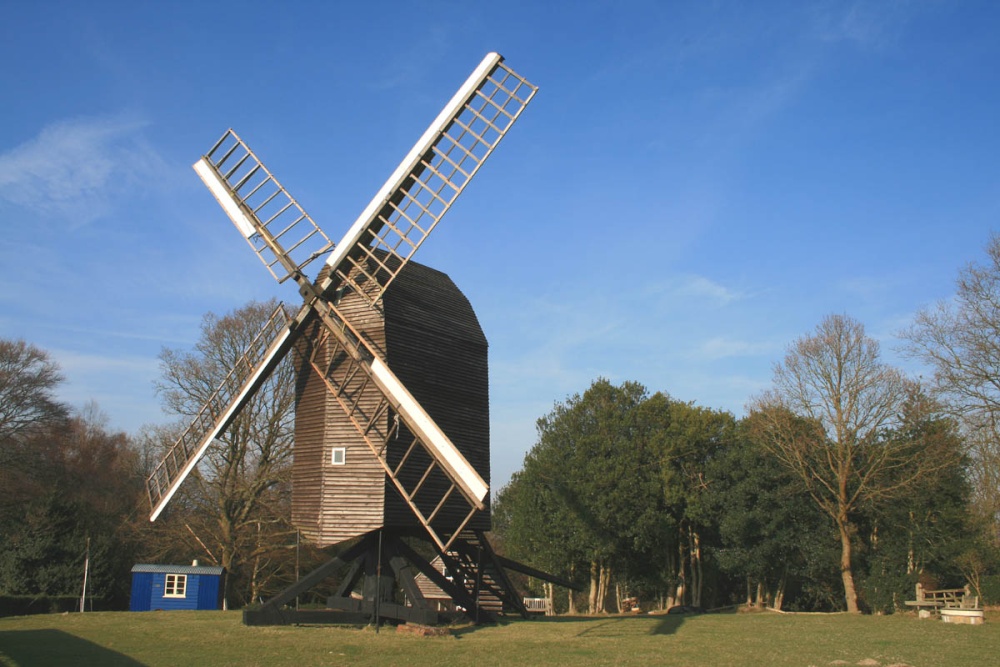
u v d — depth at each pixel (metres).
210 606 32.81
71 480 49.47
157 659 15.69
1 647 17.75
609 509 42.59
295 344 23.39
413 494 19.38
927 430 35.78
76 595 38.94
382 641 18.20
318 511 21.77
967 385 31.81
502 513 63.62
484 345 25.52
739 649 17.84
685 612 35.12
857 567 38.47
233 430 37.69
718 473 41.72
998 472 33.44
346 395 21.88
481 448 24.36
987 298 31.34
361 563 22.83
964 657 16.83
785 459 37.84
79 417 61.31
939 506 35.38
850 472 36.88
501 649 17.12
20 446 46.59
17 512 41.66
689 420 44.75
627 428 45.62
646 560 47.56
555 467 45.19
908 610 34.25
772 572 44.53
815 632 22.42
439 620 21.81
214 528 39.53
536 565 45.69
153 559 41.22
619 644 18.39
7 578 38.53
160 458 40.09
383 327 21.88
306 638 18.77
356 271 21.98
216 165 24.06
